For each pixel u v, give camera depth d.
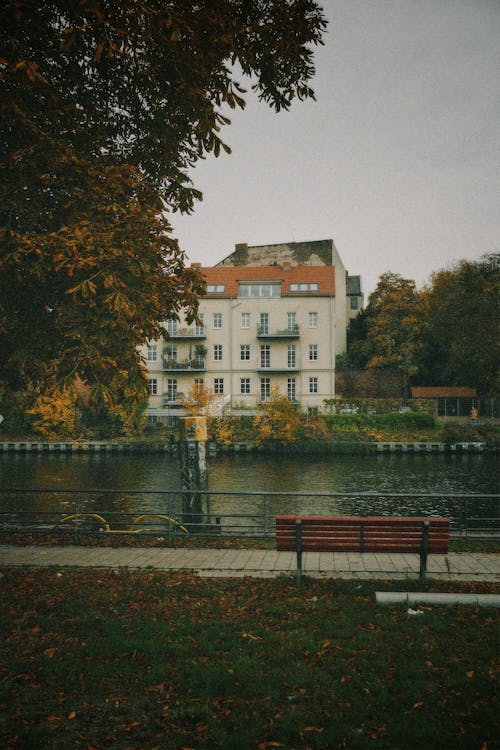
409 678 5.59
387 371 68.12
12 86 8.56
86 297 8.54
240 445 55.50
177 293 11.63
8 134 9.18
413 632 6.67
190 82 9.07
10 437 61.50
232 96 9.56
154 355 64.25
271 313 63.62
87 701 5.24
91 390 9.49
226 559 10.34
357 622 7.06
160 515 12.45
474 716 4.85
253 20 9.91
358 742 4.52
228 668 5.84
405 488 35.50
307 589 8.45
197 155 11.41
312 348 63.34
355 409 60.31
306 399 63.03
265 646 6.39
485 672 5.64
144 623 6.98
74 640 6.50
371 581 8.88
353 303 93.75
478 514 25.03
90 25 8.24
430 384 75.00
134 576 9.14
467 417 67.19
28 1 7.87
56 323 9.11
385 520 8.72
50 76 9.70
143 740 4.63
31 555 10.63
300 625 6.99
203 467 15.15
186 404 58.78
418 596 7.72
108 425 60.00
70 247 8.45
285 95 10.75
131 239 9.44
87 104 10.48
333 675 5.70
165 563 10.04
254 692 5.37
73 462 49.91
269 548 11.34
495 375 63.12
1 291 9.27
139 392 10.19
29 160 8.97
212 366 63.88
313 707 5.09
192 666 5.86
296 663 5.91
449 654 6.09
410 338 68.38
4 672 5.71
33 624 6.95
